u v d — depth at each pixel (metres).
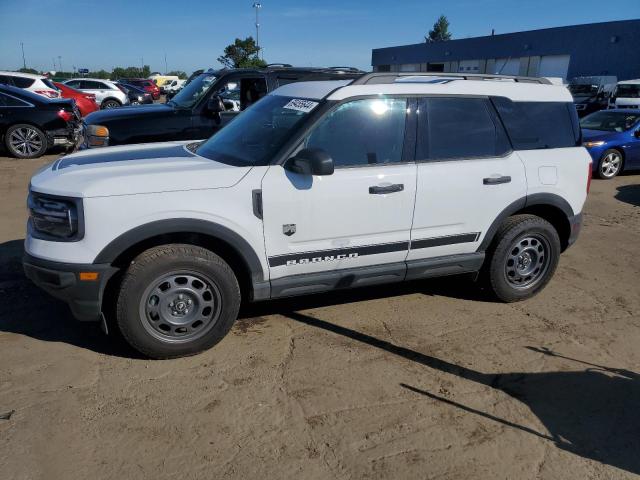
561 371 3.69
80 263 3.34
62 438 2.88
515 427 3.10
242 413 3.14
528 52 36.34
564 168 4.64
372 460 2.79
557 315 4.57
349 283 4.07
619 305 4.82
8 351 3.72
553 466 2.80
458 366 3.72
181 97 8.16
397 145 4.04
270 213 3.65
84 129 7.59
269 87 7.73
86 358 3.67
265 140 3.91
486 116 4.38
